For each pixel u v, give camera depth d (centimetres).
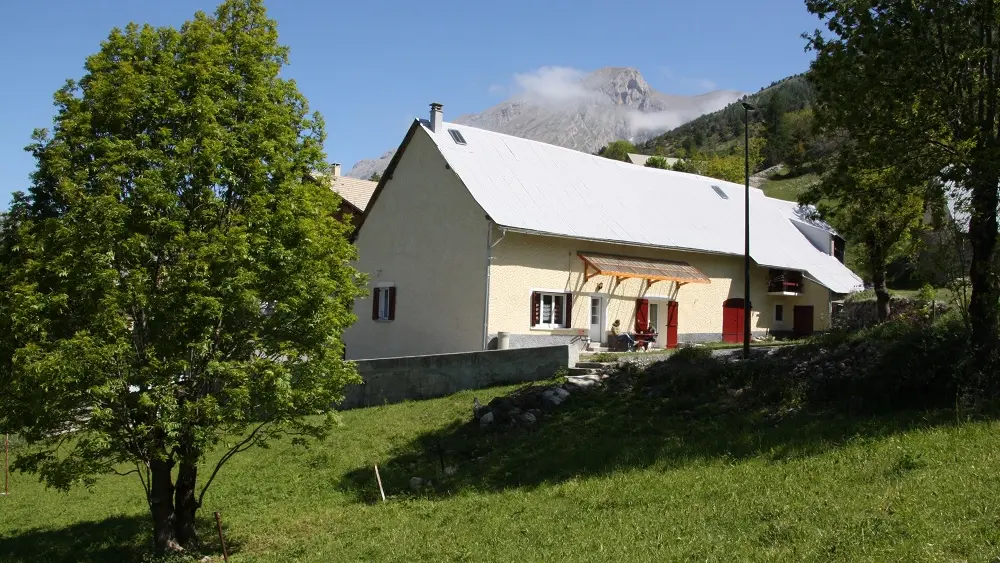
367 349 2980
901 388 1480
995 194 1520
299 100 1315
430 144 2769
